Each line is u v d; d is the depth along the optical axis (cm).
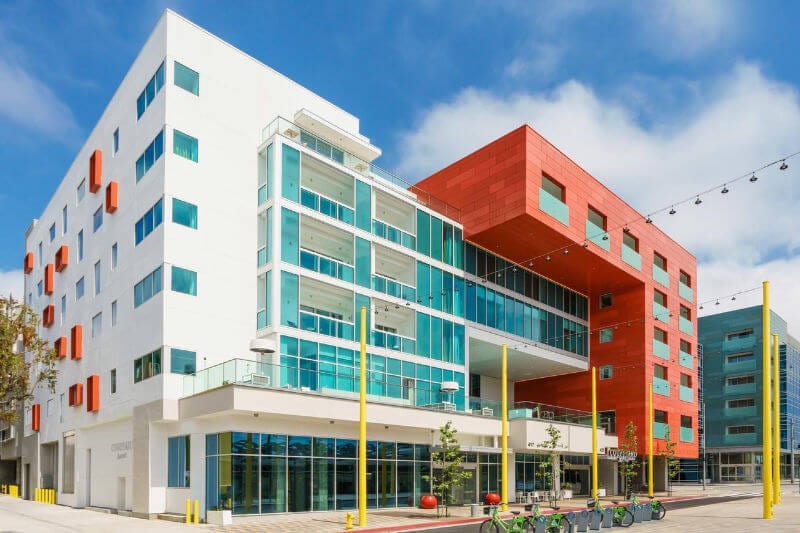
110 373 3359
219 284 3025
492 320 4338
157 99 3108
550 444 3916
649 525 2511
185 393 2808
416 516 2831
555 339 4894
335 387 3023
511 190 3916
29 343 2728
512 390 5709
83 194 4156
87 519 2753
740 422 9056
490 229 4025
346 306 3400
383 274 3906
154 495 2798
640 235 5062
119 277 3366
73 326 4050
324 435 2892
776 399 3919
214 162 3127
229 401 2459
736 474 8962
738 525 2505
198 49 3178
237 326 3053
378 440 3141
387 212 3919
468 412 3622
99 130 3928
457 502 3494
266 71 3488
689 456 5444
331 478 2891
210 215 3055
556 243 4228
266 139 3334
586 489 4769
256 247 3206
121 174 3494
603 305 5288
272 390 2581
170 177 2947
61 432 4062
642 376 4909
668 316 5400
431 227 3984
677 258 5719
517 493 3944
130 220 3291
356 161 3678
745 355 9256
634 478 5347
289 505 2694
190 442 2744
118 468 3216
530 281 4762
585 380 5206
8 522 2644
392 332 3841
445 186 4372
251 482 2570
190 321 2891
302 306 3331
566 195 4175
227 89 3262
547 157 4053
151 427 2842
